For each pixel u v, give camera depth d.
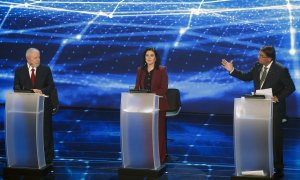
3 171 11.11
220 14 19.28
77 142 15.05
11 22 21.03
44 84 11.84
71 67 20.80
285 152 14.08
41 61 20.97
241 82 19.44
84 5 20.44
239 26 19.12
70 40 20.70
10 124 10.96
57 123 17.95
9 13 21.02
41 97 11.02
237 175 10.43
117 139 15.51
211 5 19.34
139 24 20.06
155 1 19.83
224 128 17.33
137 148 10.91
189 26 19.66
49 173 11.35
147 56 11.91
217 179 10.99
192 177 11.13
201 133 16.55
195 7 19.50
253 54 19.05
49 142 11.95
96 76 20.67
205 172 11.62
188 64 19.78
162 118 11.97
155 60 12.03
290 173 11.68
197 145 14.78
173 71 19.94
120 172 11.01
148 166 10.99
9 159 11.13
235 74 11.71
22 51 21.08
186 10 19.59
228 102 19.64
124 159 11.02
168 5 19.75
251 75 11.70
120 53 20.36
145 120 10.80
